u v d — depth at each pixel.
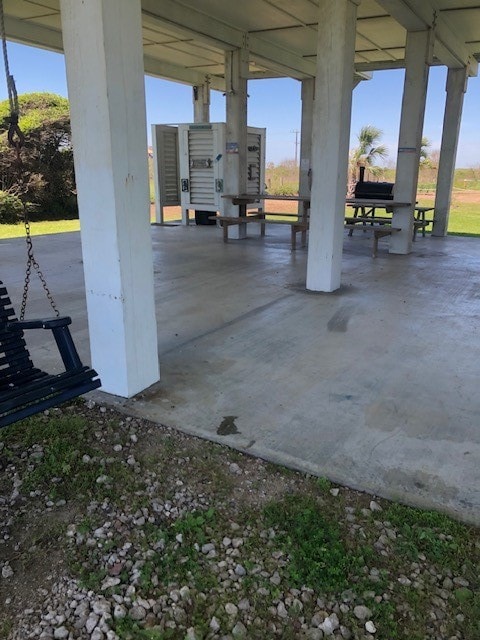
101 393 2.94
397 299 5.07
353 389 3.02
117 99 2.45
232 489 2.09
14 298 5.05
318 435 2.49
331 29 4.66
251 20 7.81
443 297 5.16
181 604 1.56
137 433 2.51
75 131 2.54
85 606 1.55
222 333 4.02
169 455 2.32
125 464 2.25
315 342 3.82
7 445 2.38
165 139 11.43
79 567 1.69
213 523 1.89
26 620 1.50
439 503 1.99
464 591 1.58
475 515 1.93
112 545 1.79
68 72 2.46
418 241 9.34
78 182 2.63
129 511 1.96
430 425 2.60
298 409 2.76
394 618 1.51
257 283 5.76
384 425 2.60
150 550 1.77
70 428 2.51
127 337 2.79
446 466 2.24
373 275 6.23
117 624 1.49
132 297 2.78
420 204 17.66
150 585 1.63
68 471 2.18
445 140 9.61
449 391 3.00
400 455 2.32
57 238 9.59
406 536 1.82
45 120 14.90
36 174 14.57
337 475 2.17
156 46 9.55
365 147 21.20
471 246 8.70
